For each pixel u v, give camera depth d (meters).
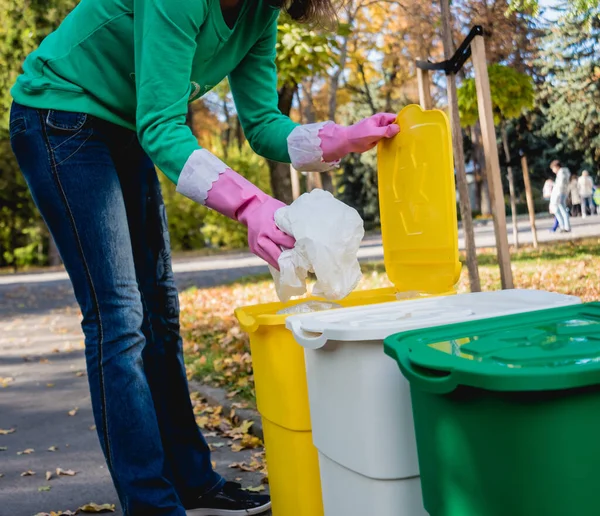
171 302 2.44
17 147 2.09
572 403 1.15
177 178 1.90
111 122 2.13
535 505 1.18
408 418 1.65
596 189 11.36
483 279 7.30
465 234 4.22
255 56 2.43
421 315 1.79
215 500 2.46
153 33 1.89
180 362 2.46
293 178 8.23
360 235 1.79
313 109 14.38
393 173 2.47
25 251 25.48
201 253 23.64
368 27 11.80
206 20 1.99
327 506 1.89
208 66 2.17
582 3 5.73
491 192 3.81
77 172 2.04
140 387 2.06
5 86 15.45
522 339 1.38
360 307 1.99
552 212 11.98
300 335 1.79
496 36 6.44
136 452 2.02
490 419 1.21
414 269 2.41
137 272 2.41
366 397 1.65
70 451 3.73
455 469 1.31
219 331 7.04
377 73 18.41
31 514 2.82
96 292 2.05
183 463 2.44
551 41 6.44
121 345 2.05
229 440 3.69
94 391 2.05
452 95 4.21
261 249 1.82
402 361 1.37
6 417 4.64
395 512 1.66
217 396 4.43
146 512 2.01
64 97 2.06
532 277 7.05
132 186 2.35
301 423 2.00
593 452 1.16
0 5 14.97
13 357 7.28
